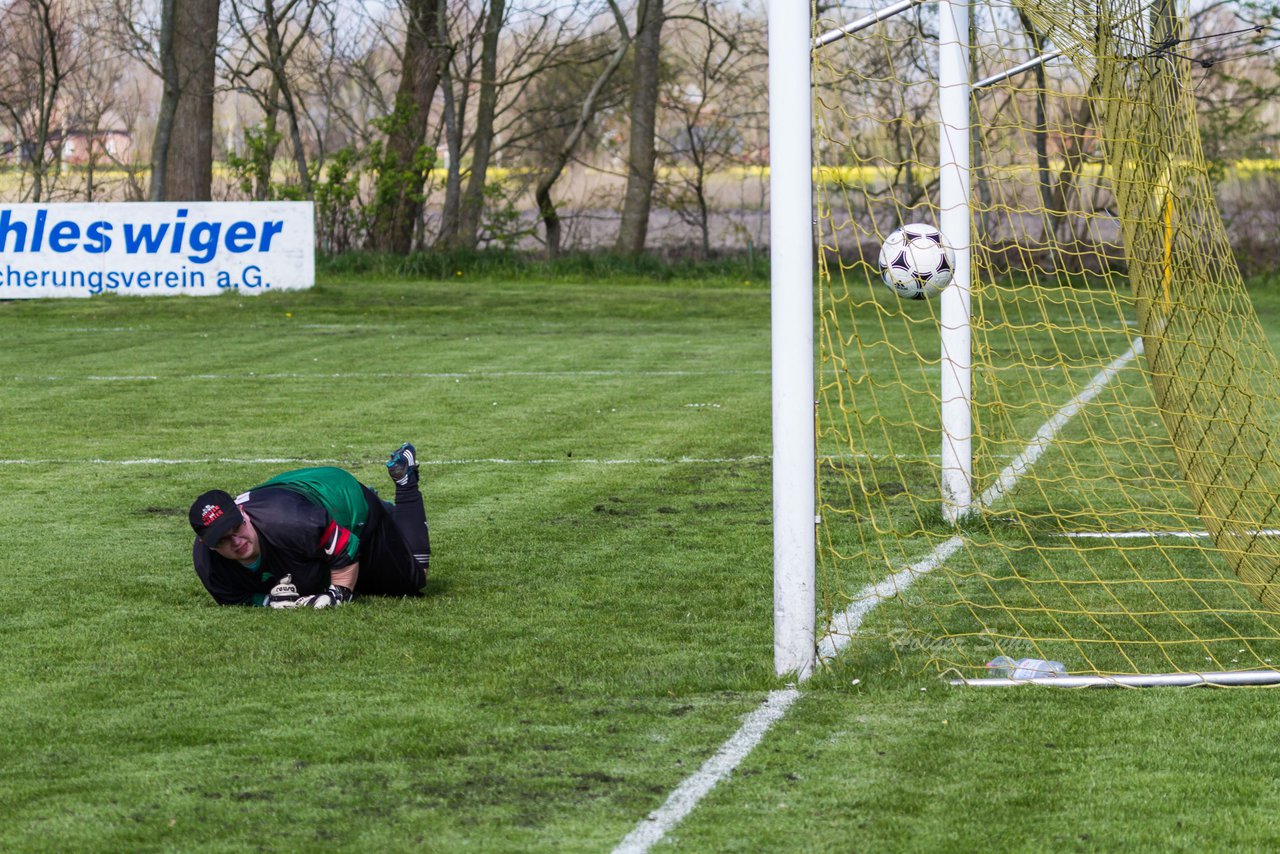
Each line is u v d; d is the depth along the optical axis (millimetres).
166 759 14617
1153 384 22641
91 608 20969
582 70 129875
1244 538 21641
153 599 21531
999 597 21781
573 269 108875
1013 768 14328
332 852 12312
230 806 13328
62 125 135250
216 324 71938
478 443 37781
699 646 19000
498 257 110500
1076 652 18844
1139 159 22094
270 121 114625
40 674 17656
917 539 25719
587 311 81312
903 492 30578
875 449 36375
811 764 14438
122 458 35375
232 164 110062
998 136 40562
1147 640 19422
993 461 32844
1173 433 22172
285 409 44188
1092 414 42312
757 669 17578
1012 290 29562
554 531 26844
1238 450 22734
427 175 117062
